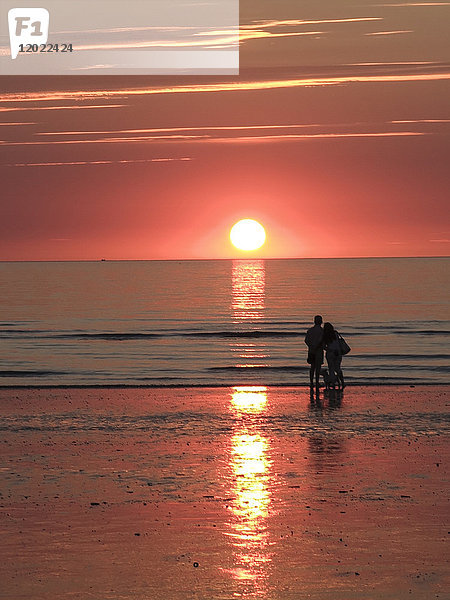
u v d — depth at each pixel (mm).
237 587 16781
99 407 40344
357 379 56906
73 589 16688
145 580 17172
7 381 57469
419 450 29641
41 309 133875
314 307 133875
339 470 26609
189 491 24109
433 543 19375
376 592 16469
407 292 170625
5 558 18469
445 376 58812
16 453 29406
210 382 56031
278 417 37062
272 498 23297
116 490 24234
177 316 119812
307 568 17828
